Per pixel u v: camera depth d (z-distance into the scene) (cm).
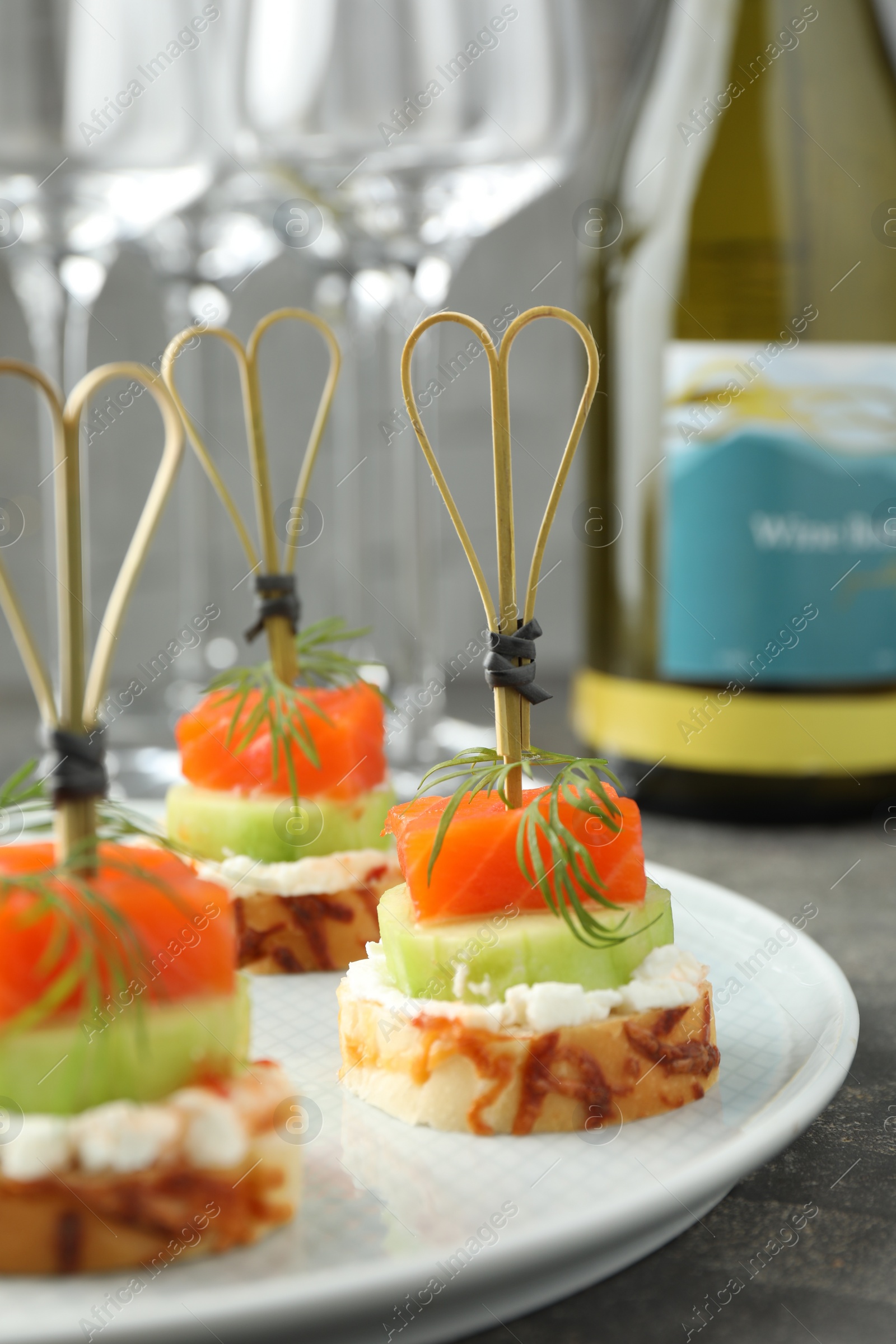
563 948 36
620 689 56
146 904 33
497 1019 35
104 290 77
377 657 79
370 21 56
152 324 78
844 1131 37
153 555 79
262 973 42
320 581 80
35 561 79
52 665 75
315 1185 34
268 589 42
